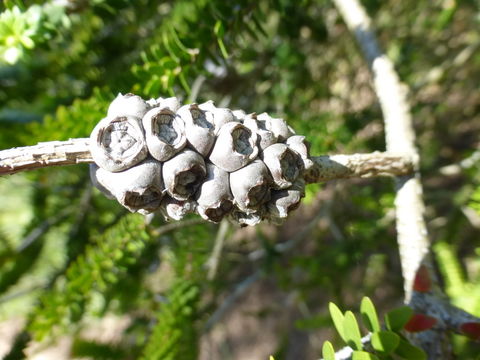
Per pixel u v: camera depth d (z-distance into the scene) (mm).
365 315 65
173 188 56
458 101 218
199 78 113
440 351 73
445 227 162
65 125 83
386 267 190
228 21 91
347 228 158
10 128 120
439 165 218
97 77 117
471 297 100
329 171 71
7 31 87
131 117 55
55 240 154
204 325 137
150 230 102
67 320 123
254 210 60
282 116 120
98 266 100
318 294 219
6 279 140
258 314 208
